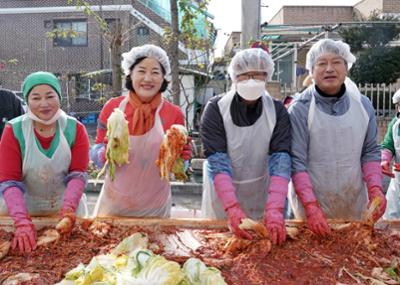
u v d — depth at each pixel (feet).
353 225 9.76
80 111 56.70
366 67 56.59
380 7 83.61
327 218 10.92
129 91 11.75
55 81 10.23
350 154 10.73
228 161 10.46
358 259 8.86
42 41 69.51
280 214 9.51
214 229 10.27
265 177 11.35
